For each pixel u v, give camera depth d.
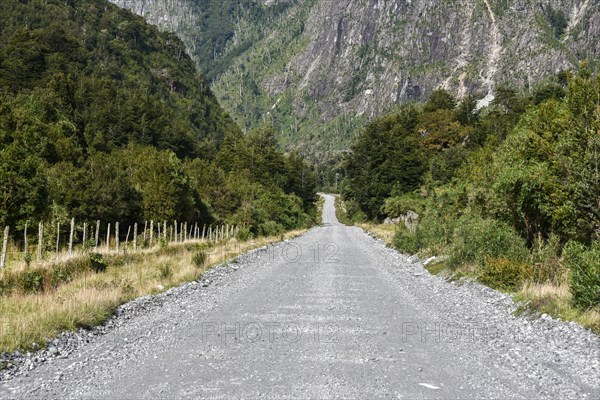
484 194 20.89
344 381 6.33
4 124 34.59
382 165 84.06
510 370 6.88
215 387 6.12
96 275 15.70
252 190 64.12
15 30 117.69
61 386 6.31
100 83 102.75
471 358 7.47
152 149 59.09
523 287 12.53
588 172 13.91
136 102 99.62
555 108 21.00
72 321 9.30
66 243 23.09
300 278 17.06
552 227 16.39
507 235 16.52
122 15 172.62
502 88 117.56
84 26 140.88
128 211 30.55
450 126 93.56
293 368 6.89
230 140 106.06
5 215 22.14
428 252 23.59
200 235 38.75
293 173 108.94
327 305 11.86
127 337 8.93
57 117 58.16
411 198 71.81
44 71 92.25
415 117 107.00
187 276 16.47
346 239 44.12
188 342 8.43
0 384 6.45
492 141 43.31
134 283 14.70
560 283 12.58
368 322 9.95
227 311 11.18
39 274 13.90
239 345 8.17
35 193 23.12
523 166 17.89
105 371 6.91
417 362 7.22
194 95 159.00
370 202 83.44
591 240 14.02
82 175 28.95
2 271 13.59
